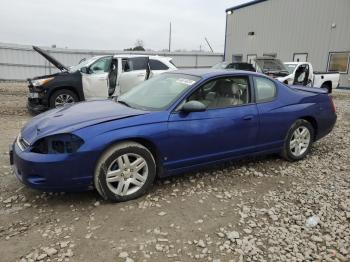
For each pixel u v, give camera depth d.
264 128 4.66
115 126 3.55
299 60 23.00
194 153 4.09
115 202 3.66
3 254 2.73
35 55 24.20
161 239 2.99
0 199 3.69
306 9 22.09
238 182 4.34
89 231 3.10
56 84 8.55
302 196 3.95
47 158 3.30
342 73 20.50
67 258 2.70
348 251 2.90
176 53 29.38
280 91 4.97
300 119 5.13
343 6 19.98
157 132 3.74
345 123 8.66
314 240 3.05
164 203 3.68
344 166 5.05
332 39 20.80
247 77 4.63
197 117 4.04
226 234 3.10
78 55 25.64
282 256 2.80
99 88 8.98
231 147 4.40
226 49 29.67
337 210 3.61
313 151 5.84
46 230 3.10
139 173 3.78
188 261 2.71
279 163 5.12
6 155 5.15
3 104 10.52
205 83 4.22
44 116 4.07
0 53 22.98
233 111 4.35
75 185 3.43
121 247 2.86
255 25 26.09
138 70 9.43
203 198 3.83
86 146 3.37
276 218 3.41
